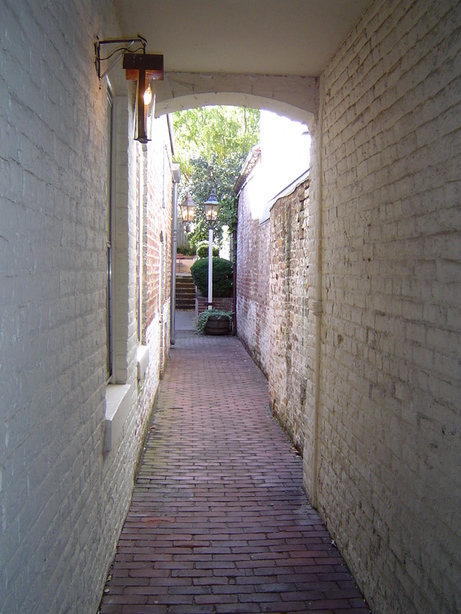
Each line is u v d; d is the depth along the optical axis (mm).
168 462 5336
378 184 3066
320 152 4316
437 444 2340
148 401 6133
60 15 1979
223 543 3783
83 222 2398
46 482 1828
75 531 2291
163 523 4051
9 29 1444
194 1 3377
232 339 14422
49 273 1851
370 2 3225
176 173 12266
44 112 1774
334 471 3891
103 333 2908
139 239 5363
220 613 3014
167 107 4797
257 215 10500
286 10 3400
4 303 1415
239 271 14305
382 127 3012
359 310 3393
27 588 1635
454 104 2205
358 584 3305
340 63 3869
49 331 1852
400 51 2766
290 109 4574
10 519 1478
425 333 2467
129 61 3018
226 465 5305
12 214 1472
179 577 3338
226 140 12797
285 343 6383
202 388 8680
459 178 2162
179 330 15984
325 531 4016
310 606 3111
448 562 2221
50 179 1854
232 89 4512
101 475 2939
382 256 3002
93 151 2627
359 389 3381
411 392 2615
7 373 1440
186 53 4145
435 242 2369
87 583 2588
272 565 3523
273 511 4328
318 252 4301
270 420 6930
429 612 2375
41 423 1765
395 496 2783
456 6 2199
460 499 2139
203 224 19578
